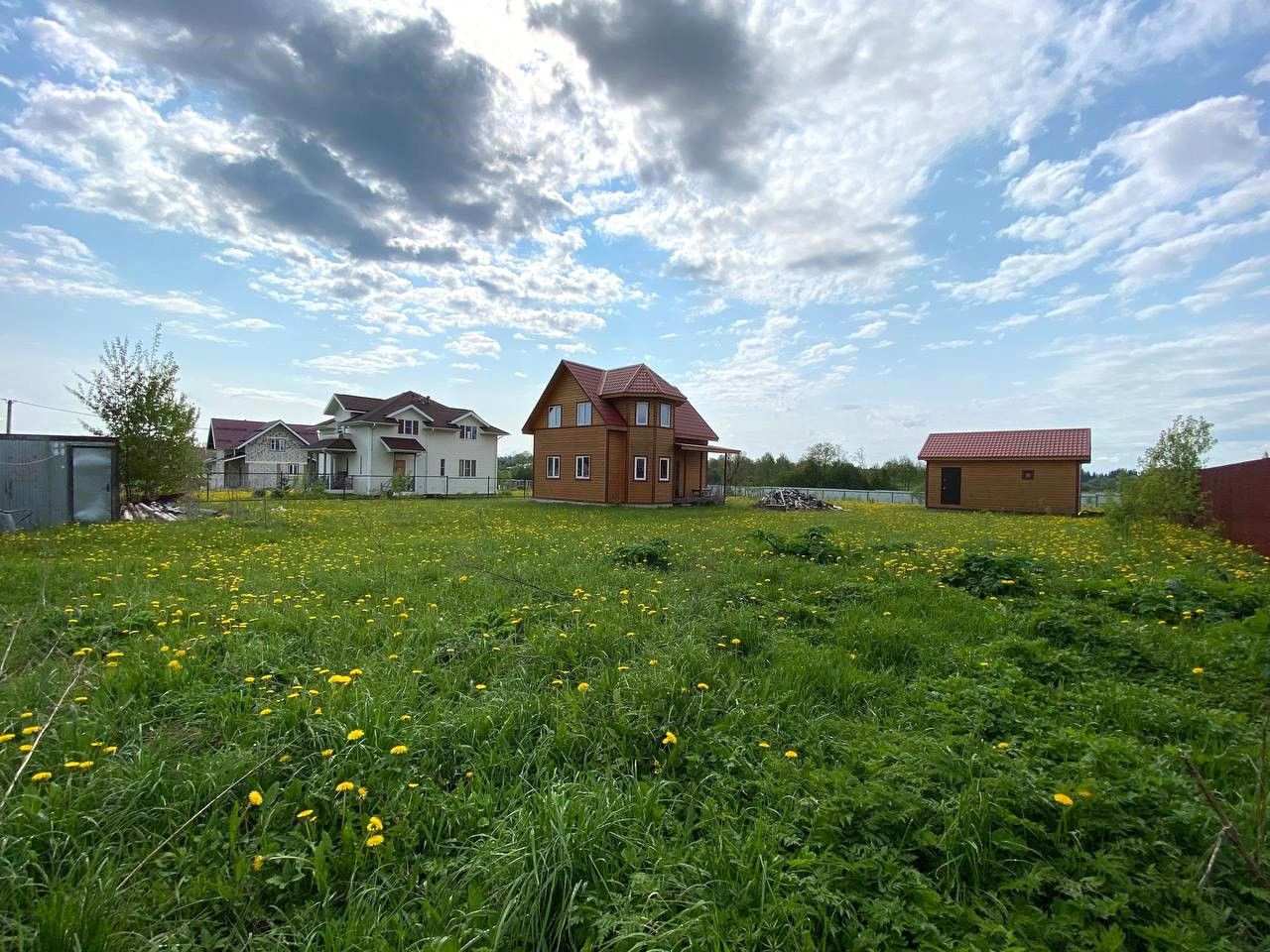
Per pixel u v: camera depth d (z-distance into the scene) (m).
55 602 5.86
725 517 20.61
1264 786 2.44
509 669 4.14
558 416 27.86
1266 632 4.80
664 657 4.13
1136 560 9.25
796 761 2.99
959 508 28.03
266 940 1.94
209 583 6.91
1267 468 10.27
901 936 1.85
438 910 2.04
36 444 14.23
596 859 2.21
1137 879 2.01
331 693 3.48
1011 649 4.58
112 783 2.57
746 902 2.03
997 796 2.40
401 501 28.03
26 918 1.92
